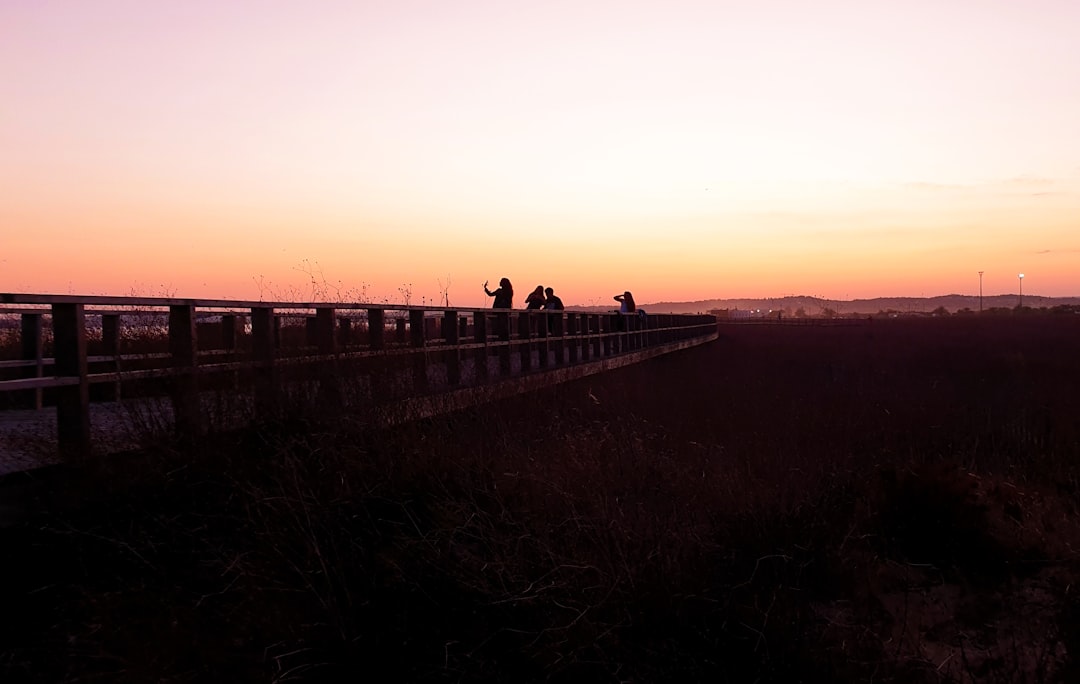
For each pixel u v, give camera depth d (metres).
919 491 10.43
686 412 15.81
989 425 16.52
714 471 11.15
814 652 7.12
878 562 9.38
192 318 7.88
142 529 6.92
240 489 7.48
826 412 16.59
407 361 10.56
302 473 7.98
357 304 9.99
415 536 7.91
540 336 17.02
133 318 10.46
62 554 6.62
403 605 7.01
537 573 7.52
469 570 7.41
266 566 6.93
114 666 5.92
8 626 6.00
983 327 85.00
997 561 9.63
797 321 131.88
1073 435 15.72
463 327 14.49
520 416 12.36
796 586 8.41
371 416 9.12
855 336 67.00
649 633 7.12
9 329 12.46
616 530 8.42
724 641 7.05
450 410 10.84
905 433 15.38
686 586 7.68
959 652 7.90
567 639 6.77
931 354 43.12
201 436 7.90
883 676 7.09
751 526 9.15
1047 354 42.38
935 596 9.05
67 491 6.95
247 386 8.71
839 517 10.29
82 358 7.04
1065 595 8.54
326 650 6.44
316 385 9.16
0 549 6.45
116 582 6.55
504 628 6.90
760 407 16.48
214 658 6.12
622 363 23.66
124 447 7.44
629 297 29.14
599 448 11.41
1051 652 7.50
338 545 7.43
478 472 9.07
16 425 8.95
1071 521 10.82
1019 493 11.70
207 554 6.98
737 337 67.94
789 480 10.87
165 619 6.27
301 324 11.13
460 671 6.52
